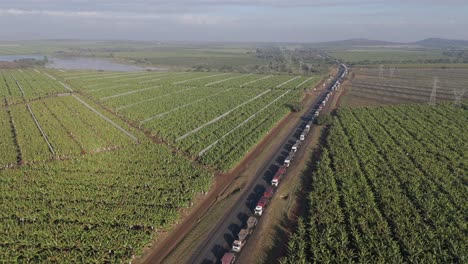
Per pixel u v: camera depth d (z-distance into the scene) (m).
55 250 50.34
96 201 62.94
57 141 93.00
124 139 96.31
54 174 73.12
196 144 92.19
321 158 82.19
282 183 72.19
